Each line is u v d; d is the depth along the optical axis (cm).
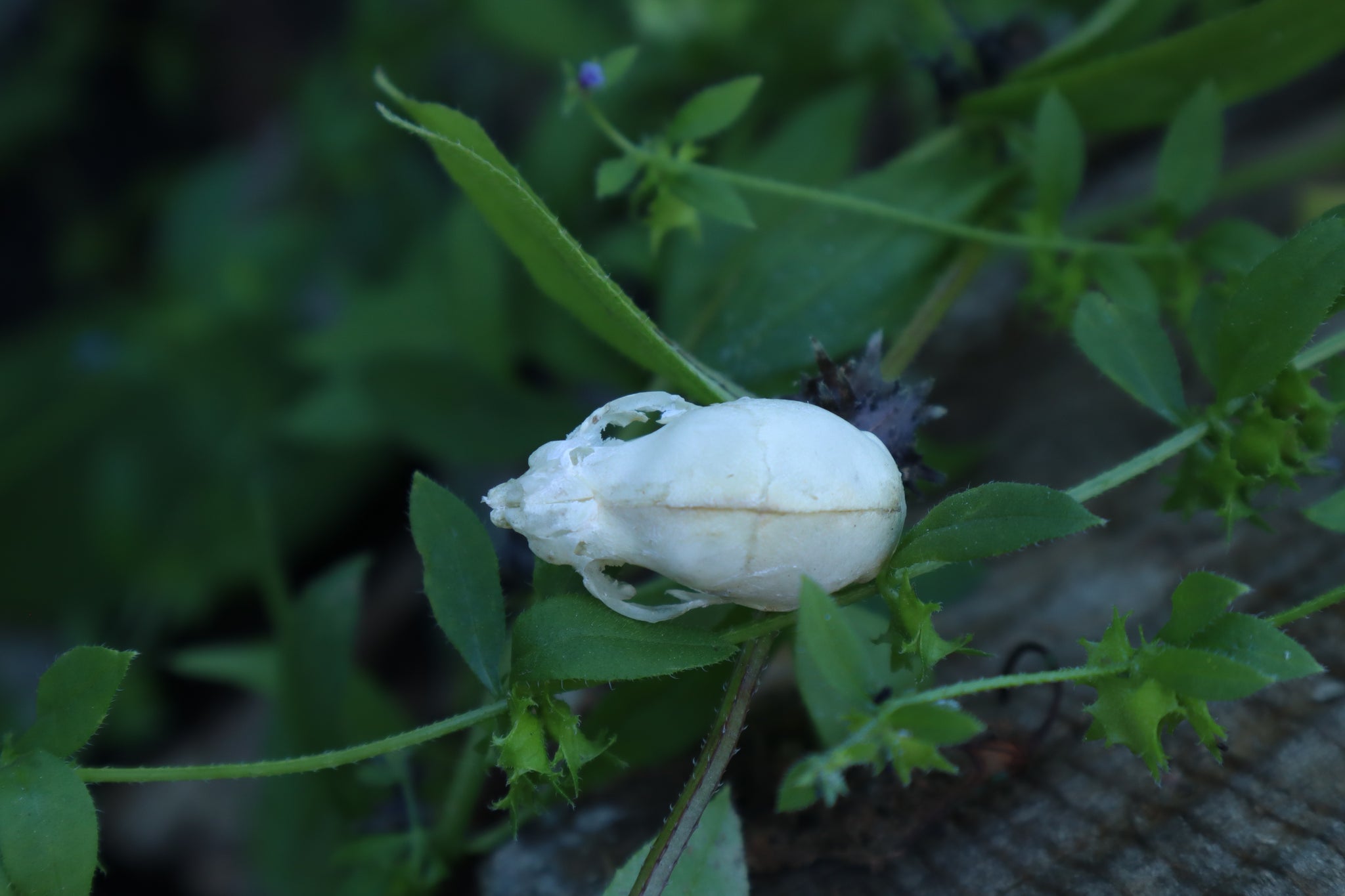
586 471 26
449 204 54
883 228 34
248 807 49
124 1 67
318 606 33
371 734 35
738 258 35
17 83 68
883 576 27
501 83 56
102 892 49
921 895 29
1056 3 41
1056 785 30
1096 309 29
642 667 26
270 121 65
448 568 28
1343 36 32
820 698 29
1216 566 32
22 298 68
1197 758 29
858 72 41
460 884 32
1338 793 28
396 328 44
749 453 26
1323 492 32
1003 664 32
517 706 27
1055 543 35
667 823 27
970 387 41
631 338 29
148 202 66
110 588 54
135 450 55
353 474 53
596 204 42
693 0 41
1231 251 32
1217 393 28
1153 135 47
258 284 56
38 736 27
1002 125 35
